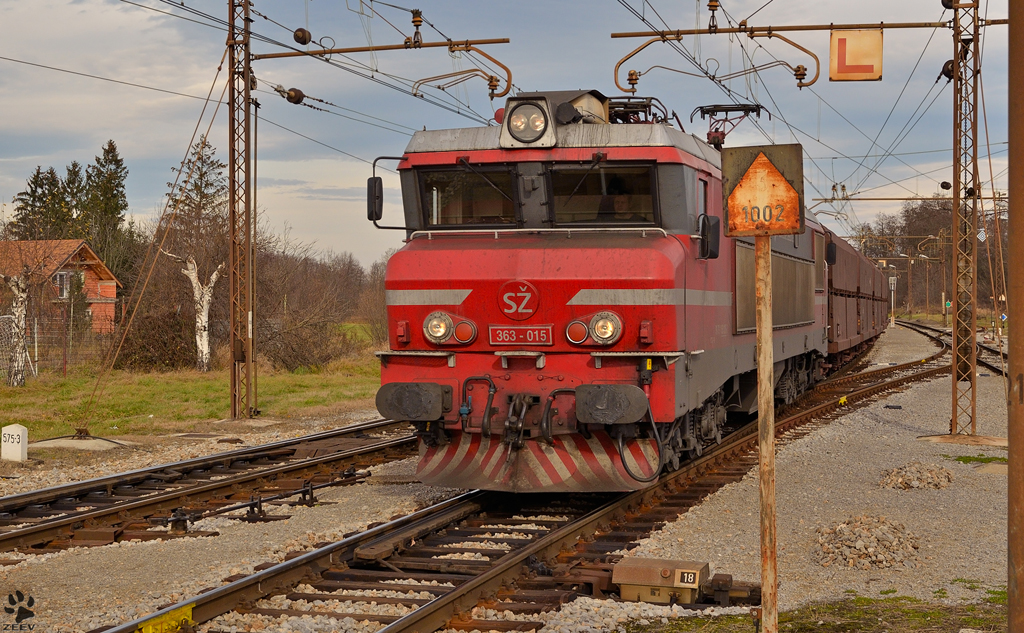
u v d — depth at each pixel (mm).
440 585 6688
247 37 18219
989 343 45250
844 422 16391
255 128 18391
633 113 11258
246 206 18453
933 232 100000
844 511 9234
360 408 20969
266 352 32219
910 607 6125
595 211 9203
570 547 7750
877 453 13062
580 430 8602
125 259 44188
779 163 4633
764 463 4633
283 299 32781
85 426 15695
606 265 8453
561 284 8508
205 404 21266
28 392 22906
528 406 8664
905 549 7461
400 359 9109
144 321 30469
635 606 6188
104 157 73000
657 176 9031
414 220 9625
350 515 9312
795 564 7344
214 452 14281
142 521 9109
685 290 8875
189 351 30531
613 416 8250
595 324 8438
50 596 6672
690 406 9117
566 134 9164
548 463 8891
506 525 8734
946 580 6801
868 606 6160
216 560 7621
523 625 5781
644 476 8828
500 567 6605
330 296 34562
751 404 13078
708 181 9953
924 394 21641
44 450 14141
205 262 32281
